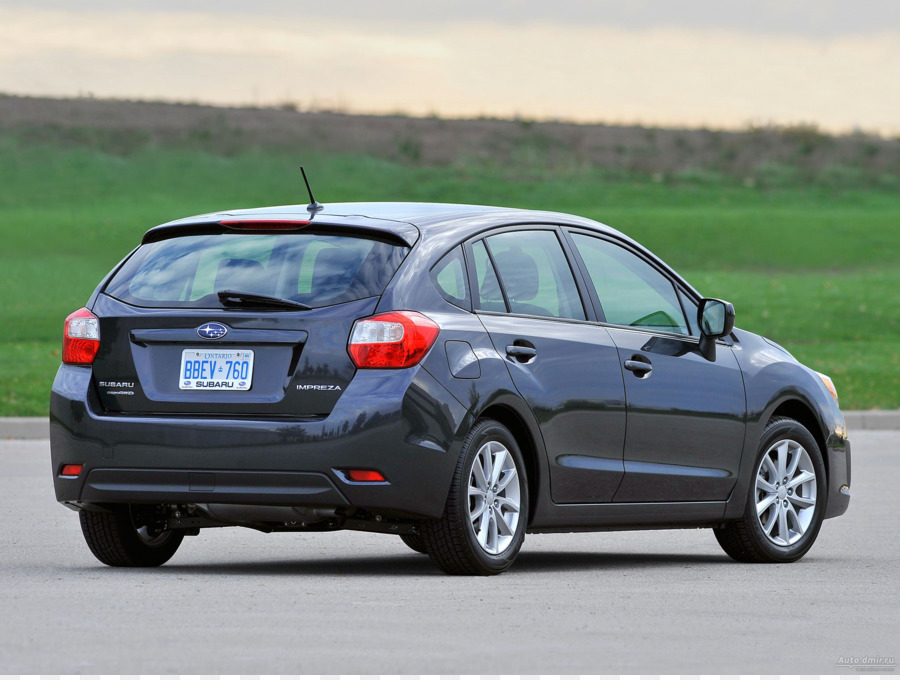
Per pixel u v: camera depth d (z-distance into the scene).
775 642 17.66
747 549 26.67
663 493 25.30
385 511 21.69
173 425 22.00
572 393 23.80
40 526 30.41
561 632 17.98
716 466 26.16
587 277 25.05
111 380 22.72
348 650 16.61
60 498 23.09
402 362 21.66
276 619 18.50
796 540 27.12
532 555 27.48
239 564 25.11
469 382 22.22
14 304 105.12
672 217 174.12
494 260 23.64
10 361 72.62
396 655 16.38
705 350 26.38
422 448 21.62
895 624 19.09
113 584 21.66
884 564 26.20
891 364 77.44
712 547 29.34
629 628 18.41
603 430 24.28
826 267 144.88
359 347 21.67
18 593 20.62
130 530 24.00
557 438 23.56
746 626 18.75
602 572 24.41
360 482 21.44
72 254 141.75
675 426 25.42
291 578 22.55
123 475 22.34
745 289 119.38
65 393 22.92
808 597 21.47
